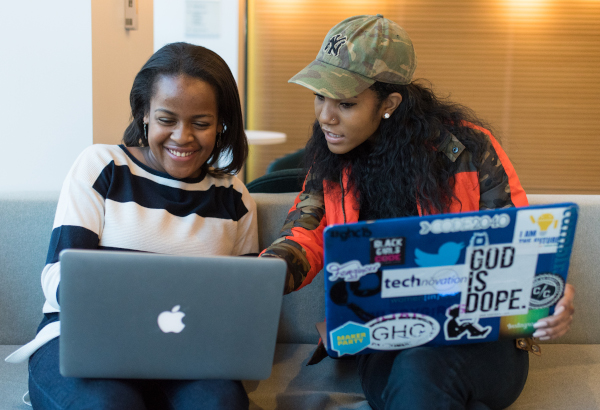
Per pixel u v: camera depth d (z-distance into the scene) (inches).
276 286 35.9
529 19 148.0
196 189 50.6
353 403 47.8
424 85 51.8
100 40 62.9
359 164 50.4
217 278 35.3
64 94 61.4
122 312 35.3
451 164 48.3
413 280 35.5
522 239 35.2
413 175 47.9
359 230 34.1
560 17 147.3
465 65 151.9
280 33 152.8
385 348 37.6
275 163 154.1
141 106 49.9
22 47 60.8
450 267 35.4
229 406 37.1
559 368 52.9
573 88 151.3
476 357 41.1
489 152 48.3
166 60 46.6
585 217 56.8
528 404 46.4
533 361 54.2
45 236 55.9
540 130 154.3
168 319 35.8
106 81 65.4
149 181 48.9
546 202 57.7
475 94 153.4
